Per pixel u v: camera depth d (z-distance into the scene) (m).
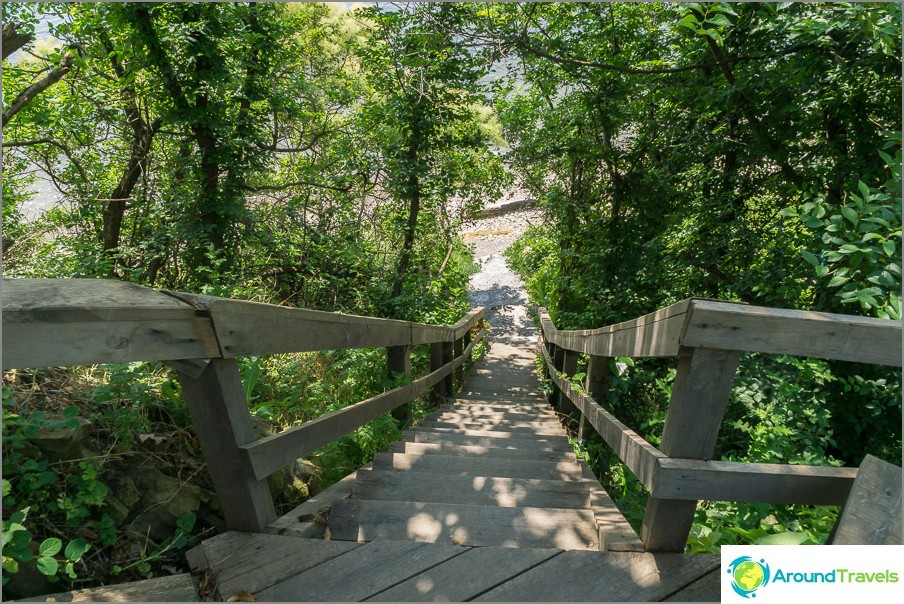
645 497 3.82
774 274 4.23
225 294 4.36
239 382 1.80
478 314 11.04
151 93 6.75
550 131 9.25
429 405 6.85
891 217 2.41
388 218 10.39
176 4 6.21
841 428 4.05
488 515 2.24
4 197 7.51
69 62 6.35
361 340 2.98
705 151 6.15
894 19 3.04
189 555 1.72
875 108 4.01
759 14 4.25
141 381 2.17
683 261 6.38
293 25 8.67
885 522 1.28
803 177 4.72
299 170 9.44
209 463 1.78
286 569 1.65
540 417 6.66
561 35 7.56
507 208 20.77
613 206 8.71
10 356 1.05
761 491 1.54
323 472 2.90
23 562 1.43
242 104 7.69
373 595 1.55
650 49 7.50
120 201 7.60
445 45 6.55
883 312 2.36
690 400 1.57
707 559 1.70
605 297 8.42
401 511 2.22
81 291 1.28
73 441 1.75
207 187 7.14
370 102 9.06
